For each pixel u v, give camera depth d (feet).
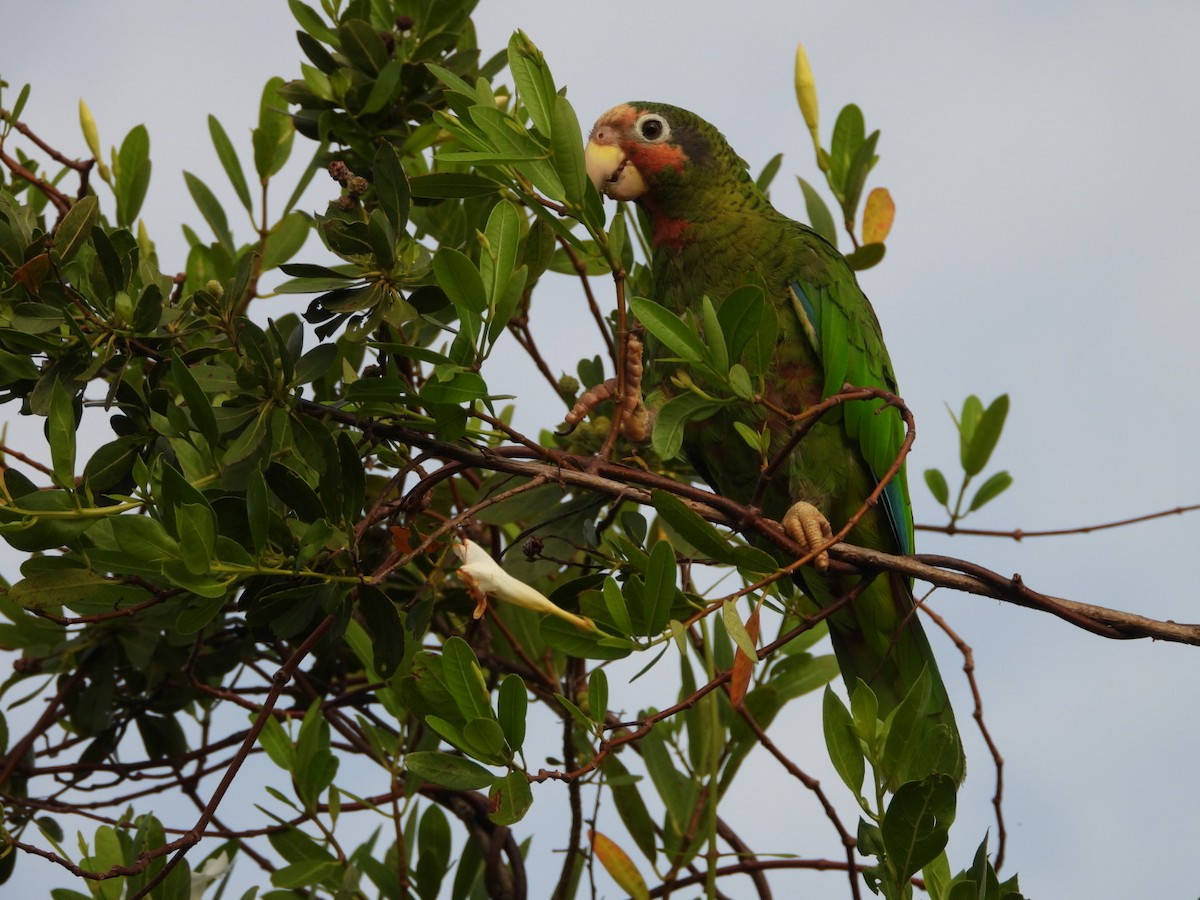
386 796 19.85
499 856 19.54
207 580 13.35
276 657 21.45
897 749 14.02
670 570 13.75
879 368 23.47
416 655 13.52
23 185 21.54
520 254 18.40
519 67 15.10
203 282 22.15
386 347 14.83
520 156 14.93
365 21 19.99
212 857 18.17
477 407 18.35
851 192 24.17
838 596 22.61
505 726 12.66
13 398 15.75
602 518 21.72
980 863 13.43
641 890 18.04
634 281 24.82
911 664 22.89
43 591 13.91
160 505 14.34
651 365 22.91
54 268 14.69
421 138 19.93
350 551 14.38
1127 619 16.17
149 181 22.16
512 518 19.34
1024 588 16.47
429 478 15.57
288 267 15.81
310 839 18.28
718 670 20.40
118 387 15.03
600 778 18.39
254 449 14.61
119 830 18.07
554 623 13.80
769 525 16.75
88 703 20.08
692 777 19.39
